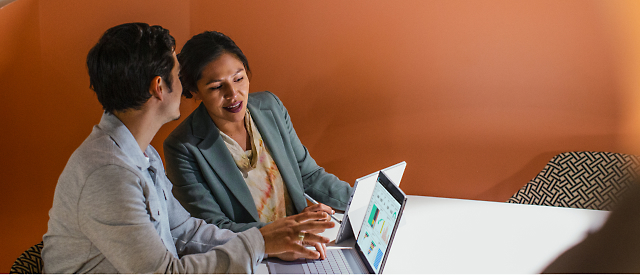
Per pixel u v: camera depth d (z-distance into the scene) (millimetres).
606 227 367
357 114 2383
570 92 2229
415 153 2396
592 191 1986
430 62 2295
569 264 1276
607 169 1986
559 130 2273
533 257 1326
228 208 1536
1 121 1964
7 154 2010
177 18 2299
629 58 2146
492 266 1268
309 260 1261
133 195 932
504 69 2254
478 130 2334
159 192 1126
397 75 2326
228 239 1263
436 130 2361
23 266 1172
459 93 2309
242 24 2332
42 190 2129
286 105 2400
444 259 1307
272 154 1642
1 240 2068
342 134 2412
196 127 1536
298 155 1790
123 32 950
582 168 2020
